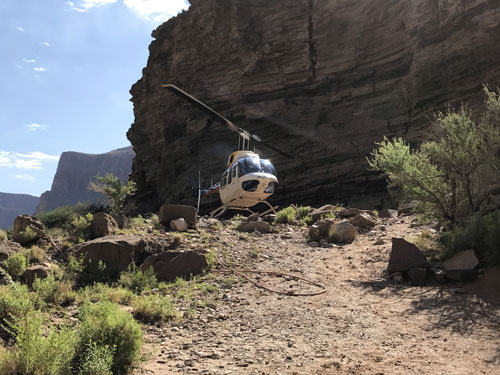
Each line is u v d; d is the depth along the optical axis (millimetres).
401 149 10906
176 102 53219
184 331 6297
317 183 37375
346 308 7227
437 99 30969
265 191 18438
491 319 6156
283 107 41125
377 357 5031
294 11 41938
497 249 8234
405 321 6395
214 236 12852
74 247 9961
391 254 9188
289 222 16859
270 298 7996
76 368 4336
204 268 9930
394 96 34625
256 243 12977
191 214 13961
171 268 9688
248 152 19312
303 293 8258
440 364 4750
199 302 7676
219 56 47438
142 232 12172
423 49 32094
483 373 4453
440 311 6707
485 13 28797
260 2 44969
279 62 42344
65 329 4637
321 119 39094
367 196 33969
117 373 4527
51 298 7348
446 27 31094
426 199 10602
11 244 9680
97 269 9234
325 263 10758
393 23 35625
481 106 27484
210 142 48406
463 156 9922
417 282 8430
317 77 39906
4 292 6031
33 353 4047
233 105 46125
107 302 5355
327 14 39281
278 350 5375
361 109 36469
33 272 8227
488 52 28672
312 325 6395
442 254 9273
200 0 50594
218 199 44938
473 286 7703
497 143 9828
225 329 6359
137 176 60344
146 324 6594
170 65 54031
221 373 4633
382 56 36219
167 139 53688
